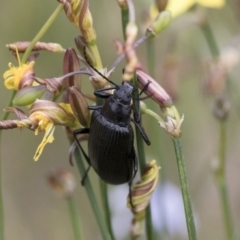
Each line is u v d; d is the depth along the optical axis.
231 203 0.24
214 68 0.15
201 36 0.18
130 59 0.11
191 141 0.25
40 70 0.24
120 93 0.12
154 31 0.12
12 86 0.12
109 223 0.13
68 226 0.26
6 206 0.25
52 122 0.12
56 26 0.23
